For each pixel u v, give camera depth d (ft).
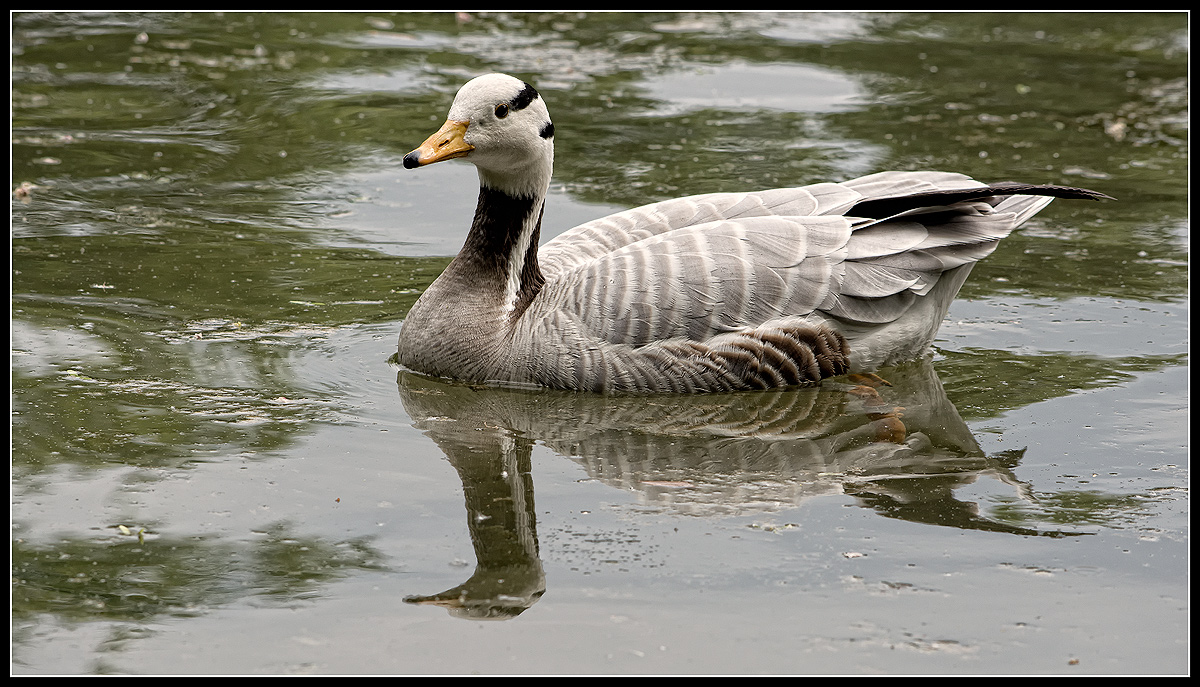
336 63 81.35
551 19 92.63
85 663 27.48
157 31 86.99
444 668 27.53
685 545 32.55
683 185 61.87
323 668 27.48
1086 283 52.01
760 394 42.29
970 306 49.98
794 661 27.89
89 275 50.49
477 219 44.24
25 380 41.19
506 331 42.98
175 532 32.68
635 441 38.63
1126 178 64.08
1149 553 32.32
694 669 27.58
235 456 36.94
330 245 55.01
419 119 71.77
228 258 53.01
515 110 42.73
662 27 91.56
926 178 46.16
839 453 38.04
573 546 32.42
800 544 32.65
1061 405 41.37
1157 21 94.07
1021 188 42.78
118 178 61.98
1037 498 35.27
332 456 37.14
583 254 44.78
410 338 43.75
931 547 32.58
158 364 43.01
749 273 41.78
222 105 73.46
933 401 41.83
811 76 81.05
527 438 38.73
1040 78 81.30
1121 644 28.60
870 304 42.93
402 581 30.78
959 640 28.73
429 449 37.83
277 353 44.47
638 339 41.45
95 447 37.09
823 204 44.60
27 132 67.92
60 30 86.43
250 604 29.73
